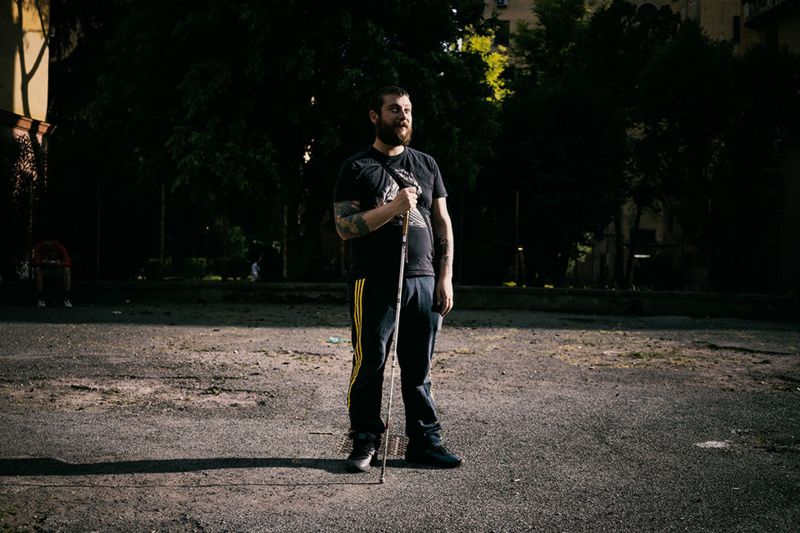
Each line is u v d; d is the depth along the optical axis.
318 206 20.22
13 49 19.97
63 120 26.14
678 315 16.44
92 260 17.38
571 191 23.48
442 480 3.83
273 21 17.36
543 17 33.16
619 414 5.58
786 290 17.91
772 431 5.08
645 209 35.06
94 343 9.30
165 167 18.56
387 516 3.26
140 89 18.73
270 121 18.62
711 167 20.19
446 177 19.69
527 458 4.29
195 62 17.92
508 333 11.68
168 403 5.71
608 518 3.28
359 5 18.14
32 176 16.34
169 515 3.24
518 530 3.12
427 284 4.16
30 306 15.08
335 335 10.82
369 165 4.16
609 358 8.84
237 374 7.14
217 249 20.28
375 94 4.21
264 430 4.87
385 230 4.11
